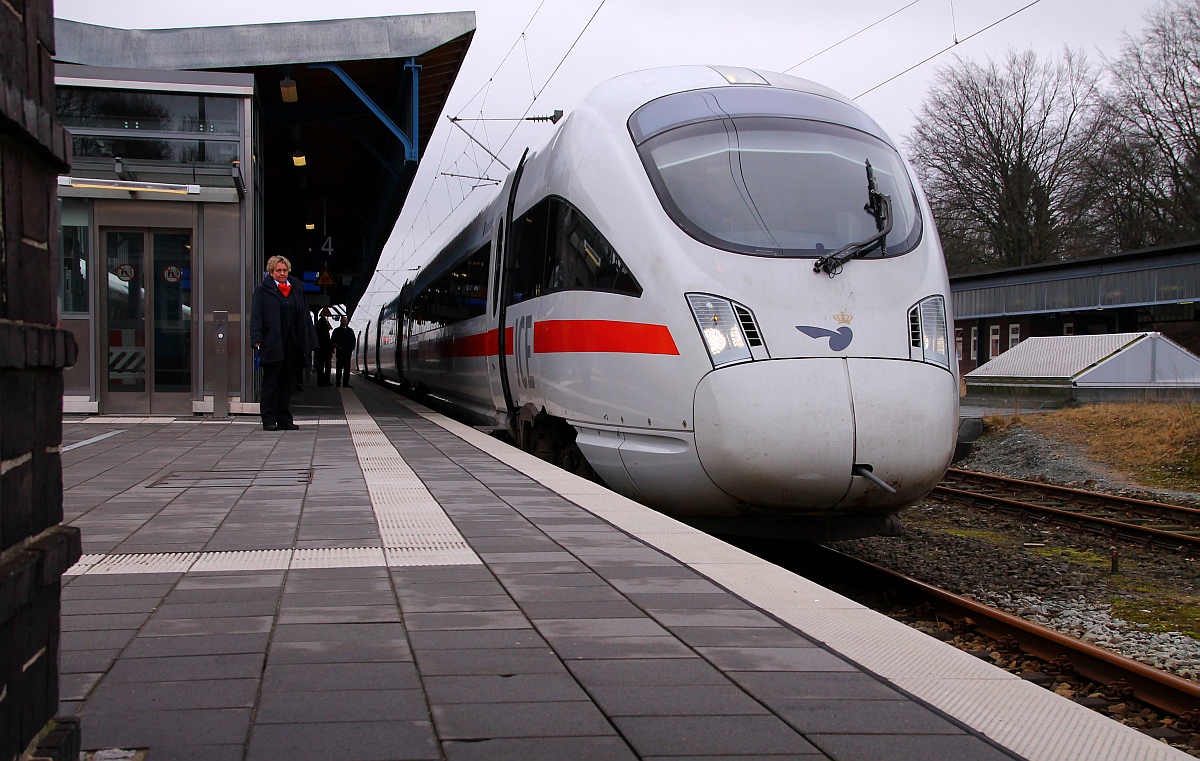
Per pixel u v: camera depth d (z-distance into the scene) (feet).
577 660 10.30
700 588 13.39
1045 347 81.35
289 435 36.55
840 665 10.24
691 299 22.18
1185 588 24.36
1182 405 53.62
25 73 6.28
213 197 41.42
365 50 47.14
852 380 21.12
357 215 86.28
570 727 8.47
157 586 13.26
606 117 27.63
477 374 42.27
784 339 21.39
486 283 40.47
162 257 42.11
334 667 9.98
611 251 24.73
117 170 41.50
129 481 23.88
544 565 14.71
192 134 42.16
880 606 22.03
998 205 127.44
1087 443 53.78
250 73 44.32
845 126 26.09
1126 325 116.47
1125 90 116.67
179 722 8.45
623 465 24.20
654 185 24.34
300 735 8.20
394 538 16.74
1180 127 112.88
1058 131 123.95
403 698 9.12
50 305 6.79
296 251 90.89
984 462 55.26
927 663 10.36
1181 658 18.22
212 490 22.39
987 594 23.38
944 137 130.11
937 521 35.55
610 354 24.34
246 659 10.19
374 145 62.69
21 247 6.26
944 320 22.97
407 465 27.25
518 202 34.99
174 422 40.75
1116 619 21.26
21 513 6.22
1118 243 123.85
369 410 54.49
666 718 8.71
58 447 6.94
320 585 13.39
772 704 9.07
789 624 11.69
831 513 22.36
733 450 21.02
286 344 38.27
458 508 19.86
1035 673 17.11
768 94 26.50
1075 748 8.14
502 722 8.57
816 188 24.03
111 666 9.95
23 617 6.17
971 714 8.92
